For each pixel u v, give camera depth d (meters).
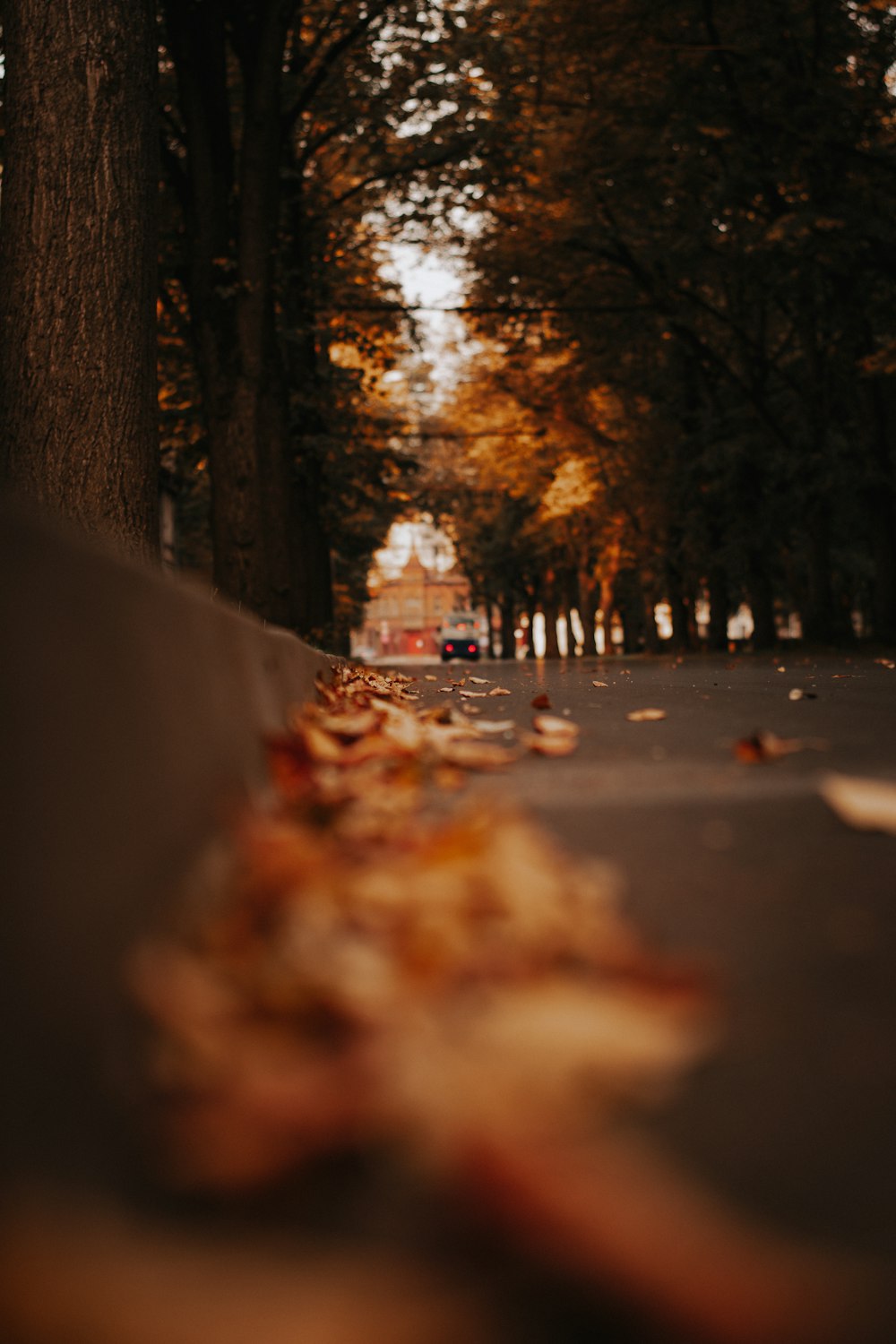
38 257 8.52
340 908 1.87
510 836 2.12
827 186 20.77
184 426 22.95
